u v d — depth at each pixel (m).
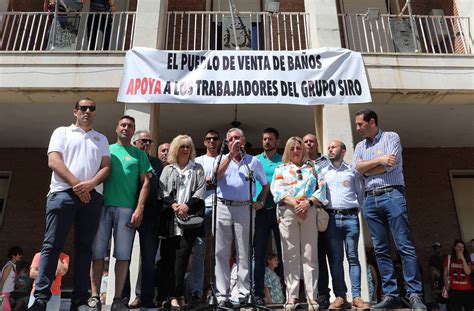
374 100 8.53
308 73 7.95
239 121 9.98
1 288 7.69
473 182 11.61
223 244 5.18
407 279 4.75
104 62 8.08
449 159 11.71
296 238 5.14
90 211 4.57
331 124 7.78
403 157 11.71
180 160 5.28
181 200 5.01
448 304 8.86
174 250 5.00
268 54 8.02
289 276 5.07
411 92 8.30
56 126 10.02
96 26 10.05
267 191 5.51
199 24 11.12
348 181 5.51
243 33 9.19
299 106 9.17
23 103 8.74
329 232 5.32
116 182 4.94
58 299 5.90
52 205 4.46
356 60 8.10
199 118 9.80
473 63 8.36
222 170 5.30
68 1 9.40
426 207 11.28
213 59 7.95
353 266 5.26
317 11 8.66
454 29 9.95
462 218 11.24
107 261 7.98
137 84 7.71
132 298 6.70
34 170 11.25
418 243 10.98
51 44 8.59
